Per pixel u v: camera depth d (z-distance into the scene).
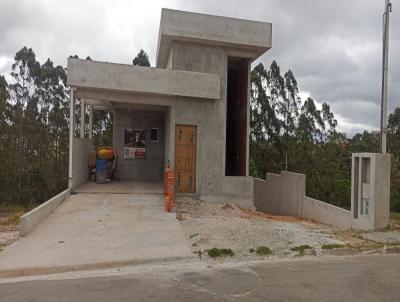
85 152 15.37
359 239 8.00
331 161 36.56
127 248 6.69
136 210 10.09
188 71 12.50
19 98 39.22
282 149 35.81
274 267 5.90
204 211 11.12
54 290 4.82
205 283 5.11
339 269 5.82
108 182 15.63
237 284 5.07
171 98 12.79
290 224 10.47
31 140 34.97
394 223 9.98
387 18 10.03
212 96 12.56
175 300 4.47
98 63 11.88
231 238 7.41
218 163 13.12
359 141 42.16
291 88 37.56
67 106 39.66
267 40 13.48
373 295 4.70
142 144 17.34
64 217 9.18
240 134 15.37
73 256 6.21
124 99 12.58
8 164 33.47
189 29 12.79
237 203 13.25
